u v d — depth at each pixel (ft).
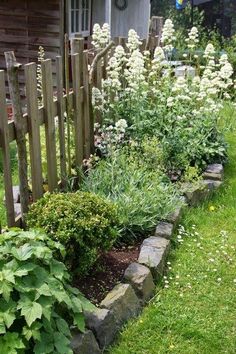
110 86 15.46
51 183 11.93
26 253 7.73
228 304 10.14
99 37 16.89
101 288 9.78
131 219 11.65
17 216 10.69
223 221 13.60
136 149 14.79
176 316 9.66
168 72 16.74
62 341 7.66
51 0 25.66
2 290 7.30
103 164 13.29
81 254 9.43
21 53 26.81
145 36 34.76
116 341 8.96
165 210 12.37
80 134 13.62
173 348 8.89
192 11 44.37
